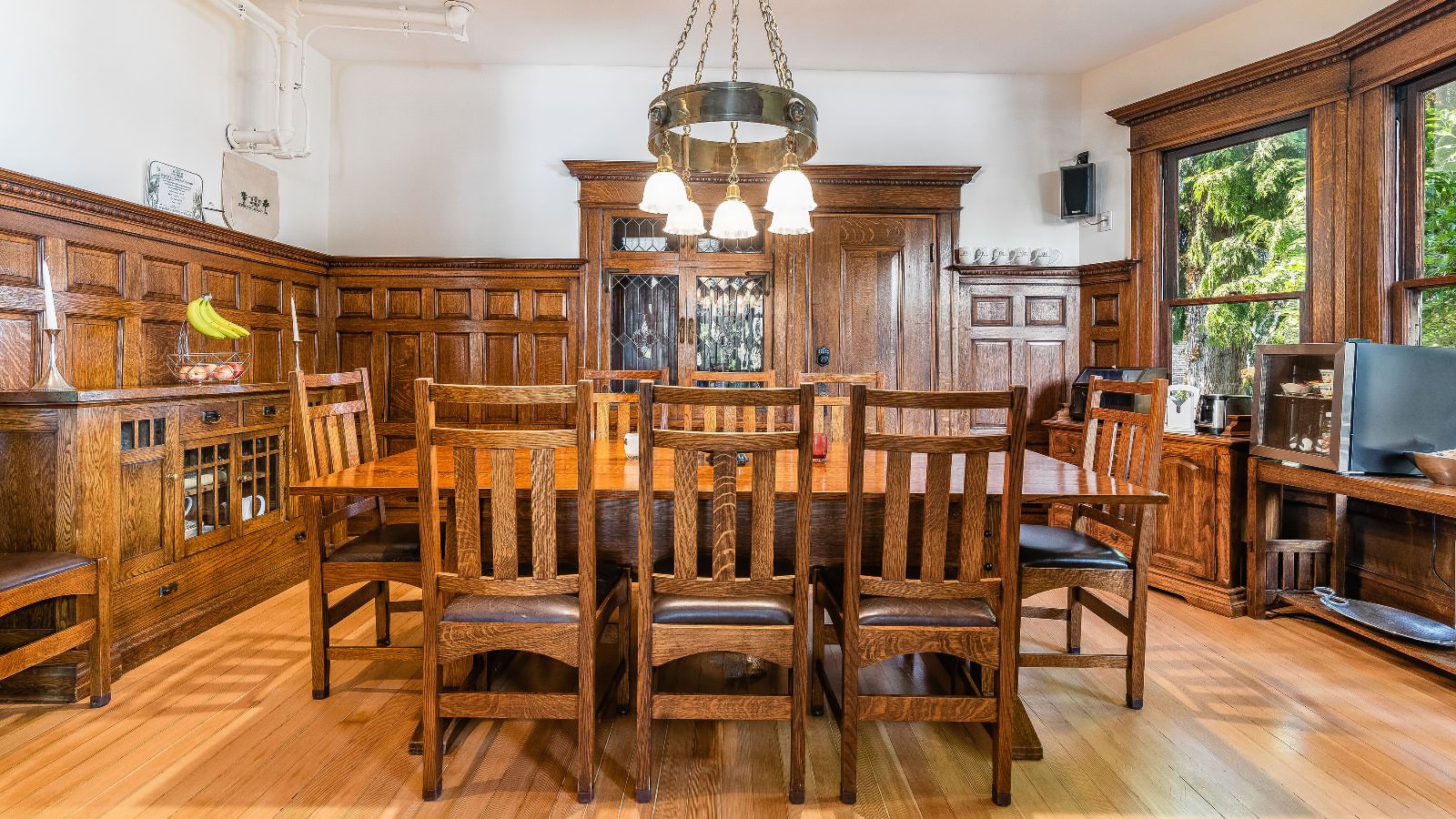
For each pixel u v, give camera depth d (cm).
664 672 241
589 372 329
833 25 374
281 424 321
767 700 168
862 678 238
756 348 427
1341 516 287
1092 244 429
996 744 169
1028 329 432
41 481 217
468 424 420
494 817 163
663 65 427
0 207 234
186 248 314
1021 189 438
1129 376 360
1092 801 170
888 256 428
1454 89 270
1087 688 230
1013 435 161
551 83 429
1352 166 301
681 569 166
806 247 425
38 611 216
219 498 288
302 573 338
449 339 421
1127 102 410
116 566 234
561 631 168
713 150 247
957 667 221
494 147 428
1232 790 174
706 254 423
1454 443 255
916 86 435
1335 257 307
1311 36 327
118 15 286
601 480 198
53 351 224
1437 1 260
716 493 163
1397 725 204
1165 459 325
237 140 350
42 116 255
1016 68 429
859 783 178
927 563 166
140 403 243
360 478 201
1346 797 171
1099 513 239
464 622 168
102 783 174
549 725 207
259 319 362
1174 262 388
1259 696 223
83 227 265
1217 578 302
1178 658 252
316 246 417
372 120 426
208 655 251
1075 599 255
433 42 400
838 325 427
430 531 166
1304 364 271
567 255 429
